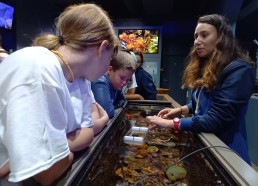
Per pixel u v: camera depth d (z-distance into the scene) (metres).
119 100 1.72
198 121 1.05
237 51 1.16
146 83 2.72
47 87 0.48
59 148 0.50
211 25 1.17
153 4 4.86
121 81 1.41
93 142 0.82
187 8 6.03
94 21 0.61
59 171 0.53
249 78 1.05
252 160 2.51
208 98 1.18
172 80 6.27
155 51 5.75
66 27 0.62
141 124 1.40
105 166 0.77
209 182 0.68
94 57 0.63
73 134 0.69
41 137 0.46
